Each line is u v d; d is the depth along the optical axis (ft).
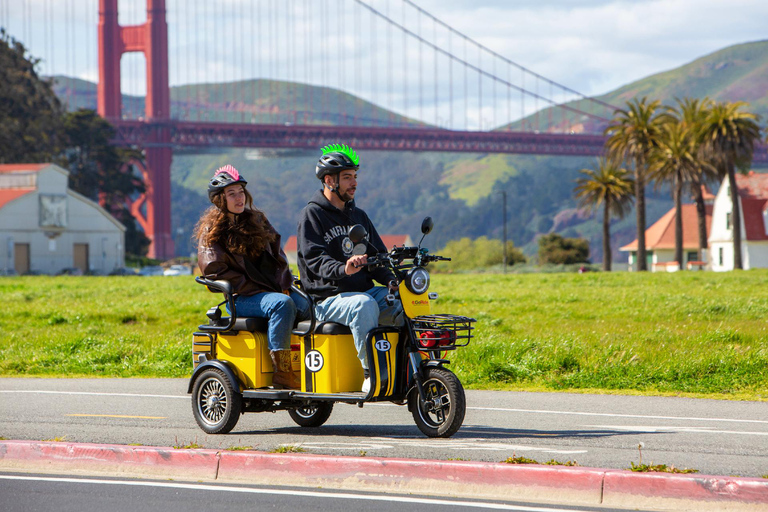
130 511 27.35
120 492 29.73
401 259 35.68
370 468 30.17
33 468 33.76
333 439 36.76
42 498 29.09
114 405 47.83
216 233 37.76
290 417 44.27
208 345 39.29
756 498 26.23
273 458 31.24
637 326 81.82
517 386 54.65
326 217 37.04
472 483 29.09
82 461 33.45
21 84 542.98
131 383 57.62
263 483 30.94
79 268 424.46
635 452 33.24
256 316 37.78
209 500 28.50
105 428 40.34
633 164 374.63
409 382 36.22
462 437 36.76
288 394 36.68
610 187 396.16
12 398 50.75
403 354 36.09
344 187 37.14
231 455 31.73
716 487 26.68
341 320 35.83
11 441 34.71
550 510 26.78
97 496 29.25
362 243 35.17
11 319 102.78
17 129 524.52
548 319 94.68
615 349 61.00
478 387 54.54
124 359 66.54
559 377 55.36
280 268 38.75
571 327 82.02
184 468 32.19
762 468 30.40
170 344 71.20
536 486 28.48
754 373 53.98
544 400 48.52
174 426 40.96
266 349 37.91
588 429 38.96
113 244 448.65
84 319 98.89
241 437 37.81
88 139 609.01
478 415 43.19
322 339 36.29
